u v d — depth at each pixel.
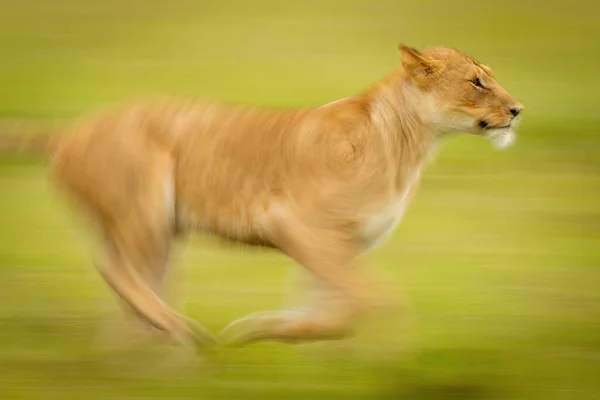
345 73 45.66
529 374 18.12
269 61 48.19
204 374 17.80
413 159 17.80
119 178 17.06
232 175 17.11
